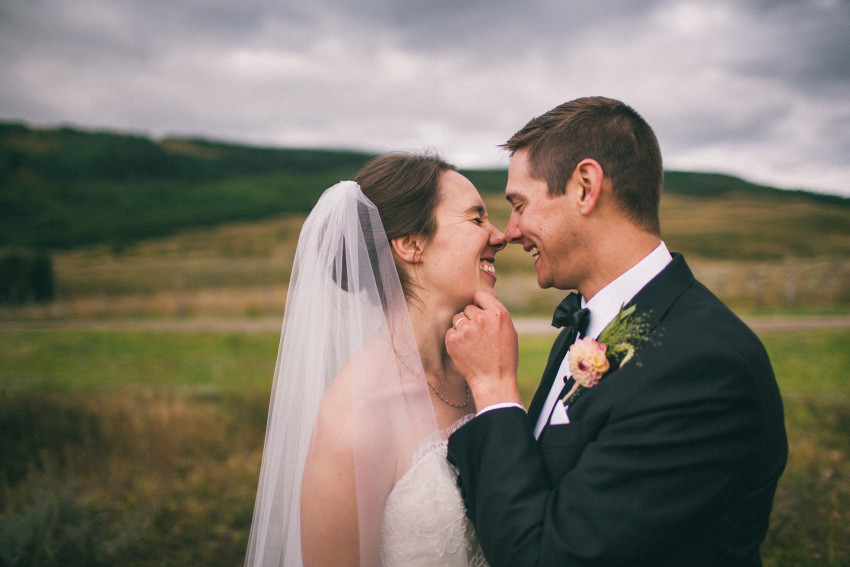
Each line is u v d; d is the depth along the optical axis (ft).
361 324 5.46
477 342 4.93
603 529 3.89
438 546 4.95
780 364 28.84
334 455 4.94
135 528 13.56
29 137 323.57
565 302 5.47
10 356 45.96
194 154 352.90
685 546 4.05
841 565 10.04
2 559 11.96
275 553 5.40
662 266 4.85
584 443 4.41
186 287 99.81
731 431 4.04
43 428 20.36
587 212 4.84
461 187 6.08
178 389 27.53
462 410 6.17
